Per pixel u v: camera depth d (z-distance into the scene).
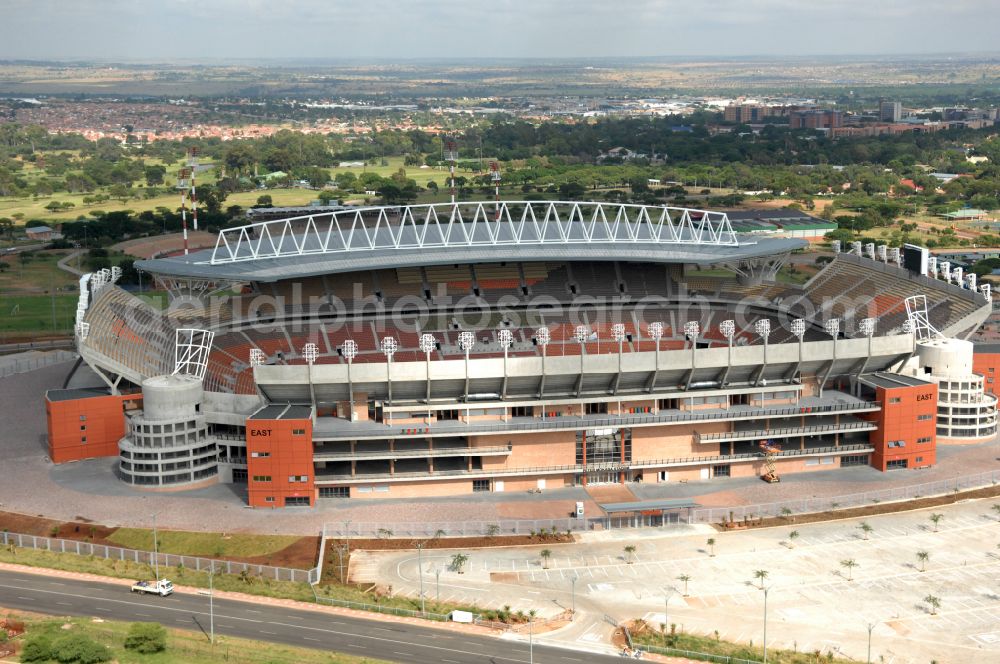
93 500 167.75
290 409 172.12
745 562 149.88
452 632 130.62
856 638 129.00
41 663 120.12
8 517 160.88
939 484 175.50
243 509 165.88
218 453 176.88
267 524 160.38
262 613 134.62
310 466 165.88
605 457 178.12
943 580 144.12
